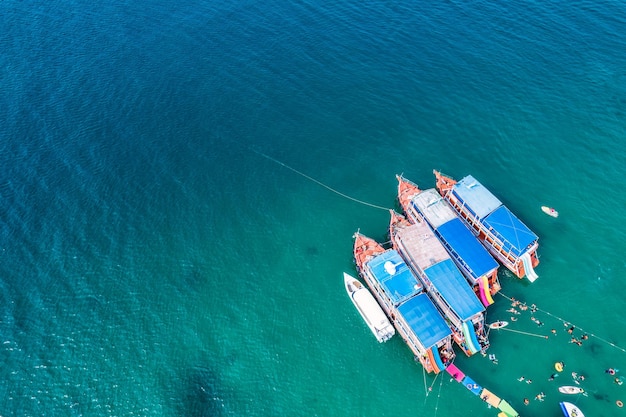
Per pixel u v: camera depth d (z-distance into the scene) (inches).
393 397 3075.8
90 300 3567.9
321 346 3319.4
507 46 5378.9
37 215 4042.8
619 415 2930.6
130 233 3944.4
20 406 3083.2
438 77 5108.3
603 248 3779.5
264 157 4493.1
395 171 4350.4
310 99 4977.9
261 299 3572.8
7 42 5629.9
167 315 3489.2
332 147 4564.5
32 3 6279.5
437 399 3048.7
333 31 5689.0
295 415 3024.1
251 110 4889.3
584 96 4864.7
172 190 4234.7
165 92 5059.1
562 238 3846.0
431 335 3100.4
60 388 3149.6
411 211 3853.3
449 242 3548.2
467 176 3951.8
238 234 3949.3
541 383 3075.8
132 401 3095.5
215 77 5221.5
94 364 3255.4
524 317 3398.1
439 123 4709.6
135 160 4456.2
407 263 3577.8
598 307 3452.3
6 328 3412.9
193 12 6058.1
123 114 4849.9
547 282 3585.1
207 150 4547.2
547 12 5792.3
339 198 4173.2
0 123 4724.4
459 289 3282.5
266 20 5885.8
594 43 5378.9
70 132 4670.3
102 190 4224.9
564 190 4163.4
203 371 3216.0
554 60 5211.6
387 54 5374.0
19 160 4429.1
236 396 3105.3
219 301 3563.0
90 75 5241.1
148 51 5516.7
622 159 4357.8
